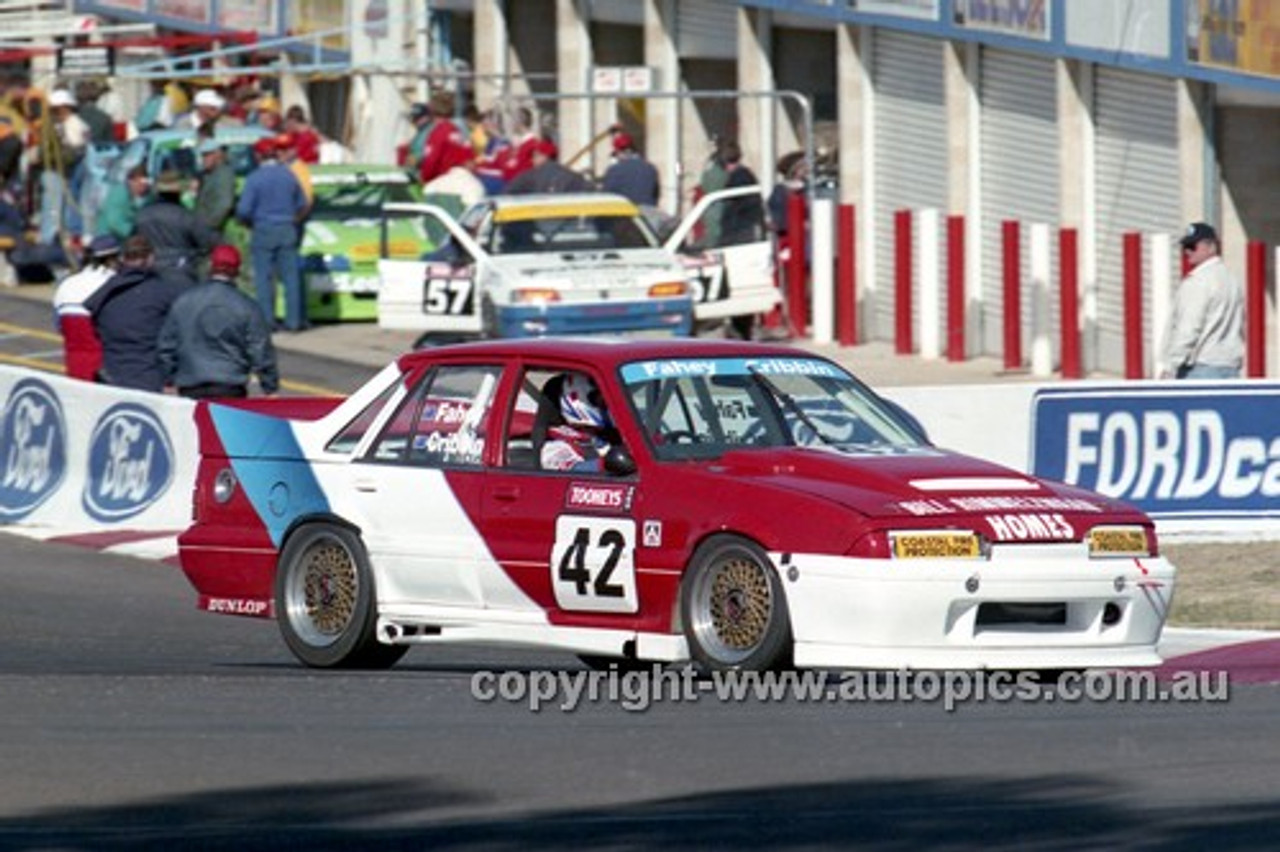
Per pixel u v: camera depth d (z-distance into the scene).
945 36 82.12
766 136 94.62
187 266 80.94
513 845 23.72
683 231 80.44
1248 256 69.81
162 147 95.94
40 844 23.98
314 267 90.25
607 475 34.50
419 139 98.38
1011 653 32.22
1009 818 24.73
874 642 31.92
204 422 38.91
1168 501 51.84
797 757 28.11
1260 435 51.69
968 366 80.44
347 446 37.41
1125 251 73.25
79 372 63.03
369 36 114.69
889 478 32.94
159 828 24.66
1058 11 76.62
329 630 37.28
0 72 116.12
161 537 56.25
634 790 26.33
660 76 99.69
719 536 33.12
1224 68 69.56
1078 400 51.94
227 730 30.19
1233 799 25.56
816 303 86.12
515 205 79.81
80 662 39.03
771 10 93.50
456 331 80.94
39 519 59.00
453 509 35.88
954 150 83.31
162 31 129.88
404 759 28.12
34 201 105.56
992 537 32.22
